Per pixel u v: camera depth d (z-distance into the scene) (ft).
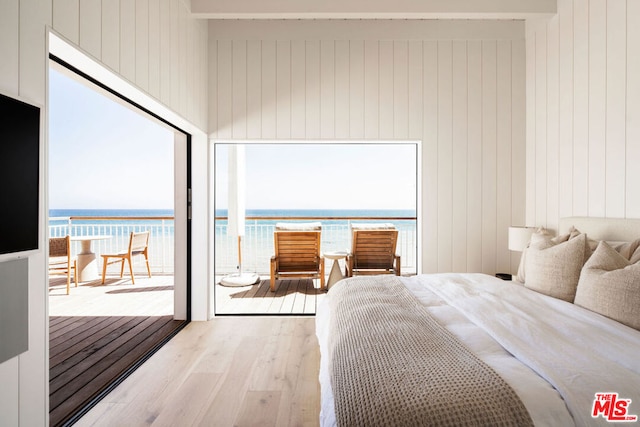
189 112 10.25
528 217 11.70
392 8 10.11
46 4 4.90
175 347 9.09
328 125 11.84
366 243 14.39
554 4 10.15
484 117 11.84
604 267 5.74
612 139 8.15
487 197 11.86
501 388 3.16
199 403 6.42
